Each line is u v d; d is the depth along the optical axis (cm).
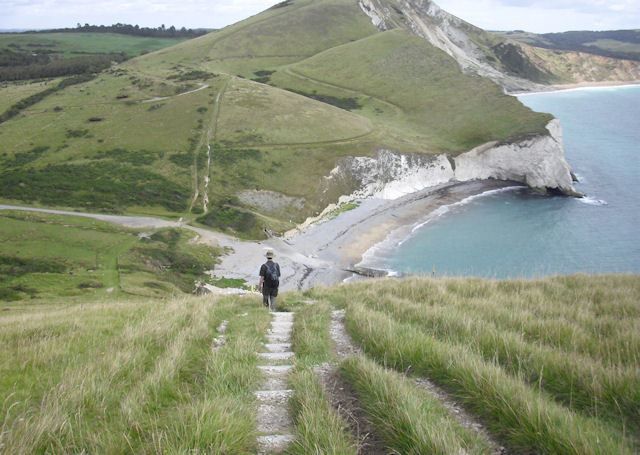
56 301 5122
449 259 7075
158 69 16050
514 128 11738
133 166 10031
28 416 588
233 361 845
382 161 10744
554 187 10338
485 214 9012
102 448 523
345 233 8475
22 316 1669
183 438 521
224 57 19212
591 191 9838
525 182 11081
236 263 7319
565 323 983
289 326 1330
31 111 12700
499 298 1351
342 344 995
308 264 7244
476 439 529
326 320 1229
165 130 11369
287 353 990
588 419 566
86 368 748
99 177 9675
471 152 11525
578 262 6550
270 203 9344
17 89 14512
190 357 870
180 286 6406
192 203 9106
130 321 1248
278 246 7981
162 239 7750
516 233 7906
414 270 6756
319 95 15625
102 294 5572
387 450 533
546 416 534
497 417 580
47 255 6925
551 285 1512
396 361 804
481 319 1052
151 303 1747
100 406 629
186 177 9769
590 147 12950
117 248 7306
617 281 1550
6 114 12488
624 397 607
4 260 6750
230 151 10538
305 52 19988
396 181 10662
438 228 8431
